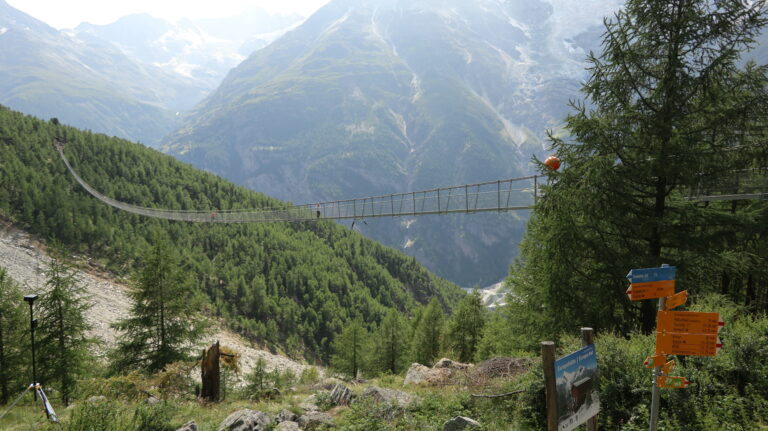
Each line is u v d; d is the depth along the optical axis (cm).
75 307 2377
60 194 9288
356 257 13425
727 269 1384
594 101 1497
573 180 1426
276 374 2280
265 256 11050
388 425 962
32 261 6594
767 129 1250
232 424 1029
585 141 1446
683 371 805
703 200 1416
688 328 552
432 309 4175
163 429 1039
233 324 7975
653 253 1409
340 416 1148
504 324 2511
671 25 1348
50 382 2164
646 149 1350
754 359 831
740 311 1263
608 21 1436
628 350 905
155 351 2494
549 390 545
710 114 1313
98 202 9988
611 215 1380
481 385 1116
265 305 9138
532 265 1809
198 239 10594
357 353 4644
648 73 1388
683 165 1279
